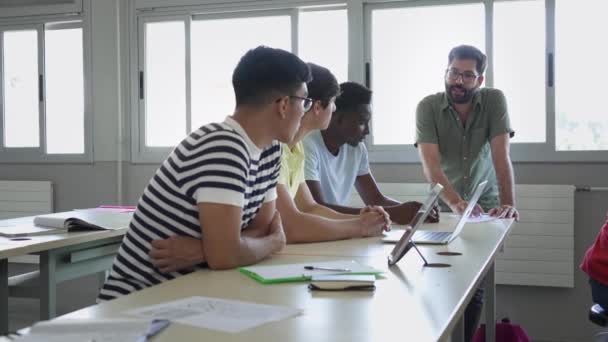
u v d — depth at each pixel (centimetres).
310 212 229
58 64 469
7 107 482
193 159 147
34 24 469
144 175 448
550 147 374
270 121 157
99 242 263
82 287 460
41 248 219
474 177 319
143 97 446
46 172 469
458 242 195
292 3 413
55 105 470
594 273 214
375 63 406
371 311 109
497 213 273
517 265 371
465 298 121
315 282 126
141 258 152
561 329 373
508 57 383
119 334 91
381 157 401
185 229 152
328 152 261
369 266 152
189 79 439
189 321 100
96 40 453
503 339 282
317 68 207
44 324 95
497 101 311
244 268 146
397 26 402
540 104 379
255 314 105
